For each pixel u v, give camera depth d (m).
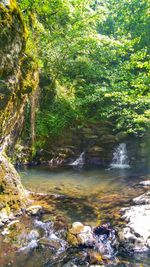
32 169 13.22
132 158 15.20
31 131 14.10
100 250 6.01
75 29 14.93
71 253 5.88
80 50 16.09
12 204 7.43
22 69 7.94
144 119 12.49
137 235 6.32
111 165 14.91
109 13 20.08
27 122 13.95
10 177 7.73
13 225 6.81
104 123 16.02
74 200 8.63
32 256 5.75
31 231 6.57
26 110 13.52
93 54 17.08
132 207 7.84
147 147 15.19
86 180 11.27
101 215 7.47
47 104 15.61
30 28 12.07
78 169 13.58
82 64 17.27
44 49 14.31
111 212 7.64
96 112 16.47
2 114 7.11
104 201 8.56
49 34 14.36
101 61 17.67
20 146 13.82
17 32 6.89
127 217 7.14
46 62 15.07
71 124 15.77
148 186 10.14
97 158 15.22
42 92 15.18
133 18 17.69
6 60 6.60
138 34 17.80
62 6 14.08
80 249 6.03
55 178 11.55
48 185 10.36
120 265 5.51
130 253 5.94
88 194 9.30
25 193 8.52
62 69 16.73
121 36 18.84
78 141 15.49
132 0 17.61
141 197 8.55
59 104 15.91
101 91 15.07
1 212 7.04
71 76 17.61
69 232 6.50
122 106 15.34
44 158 14.70
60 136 15.38
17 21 6.92
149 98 11.80
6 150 8.45
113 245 6.19
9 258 5.67
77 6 14.84
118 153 15.32
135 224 6.69
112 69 16.61
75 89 16.95
